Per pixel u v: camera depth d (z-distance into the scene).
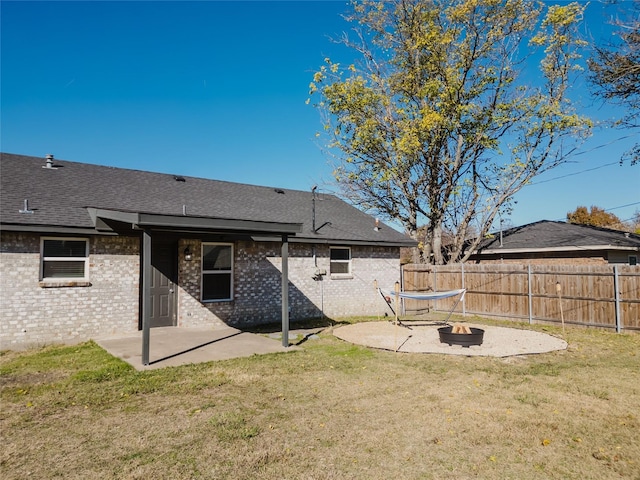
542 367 7.82
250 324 12.59
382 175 19.81
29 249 9.13
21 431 4.63
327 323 13.37
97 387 6.20
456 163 19.88
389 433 4.70
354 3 19.83
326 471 3.82
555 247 19.58
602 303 12.41
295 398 5.88
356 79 19.53
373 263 15.91
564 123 18.39
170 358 8.00
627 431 4.82
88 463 3.90
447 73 18.55
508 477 3.77
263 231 8.95
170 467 3.84
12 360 7.88
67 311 9.53
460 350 9.30
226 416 5.11
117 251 10.30
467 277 16.12
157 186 13.42
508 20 18.16
